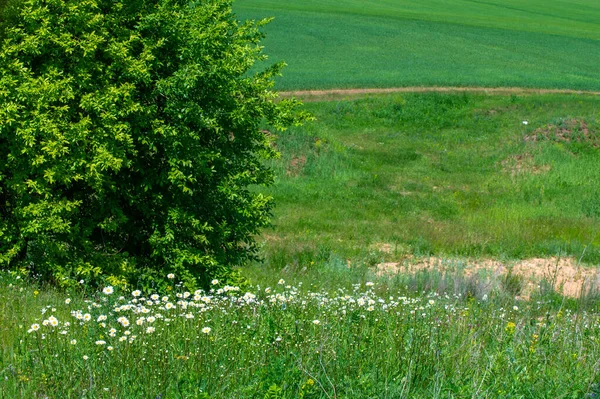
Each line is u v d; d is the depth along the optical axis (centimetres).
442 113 4731
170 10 1313
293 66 5919
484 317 932
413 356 625
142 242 1365
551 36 8238
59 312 915
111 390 558
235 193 1350
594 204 2969
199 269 1349
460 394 546
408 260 2120
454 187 3278
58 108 1176
